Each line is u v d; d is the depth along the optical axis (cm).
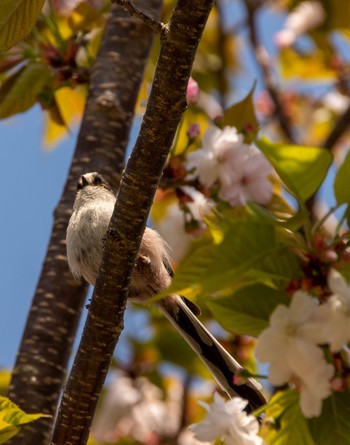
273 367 662
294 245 702
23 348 1043
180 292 643
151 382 1384
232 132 978
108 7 1302
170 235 1220
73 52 1175
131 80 1188
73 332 1066
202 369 1349
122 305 775
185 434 1338
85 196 1085
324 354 683
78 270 1049
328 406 696
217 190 1003
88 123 1162
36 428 992
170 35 675
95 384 798
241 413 717
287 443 720
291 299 705
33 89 1152
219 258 630
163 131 711
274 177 1106
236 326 717
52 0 1336
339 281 659
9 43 662
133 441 1352
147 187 730
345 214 725
